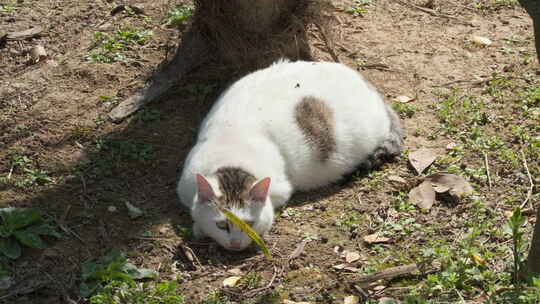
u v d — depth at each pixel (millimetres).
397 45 2670
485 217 2139
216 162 2168
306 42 2541
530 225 2111
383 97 2436
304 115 2232
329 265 2076
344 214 2182
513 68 2559
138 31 2684
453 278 1976
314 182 2256
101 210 2195
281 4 2482
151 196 2236
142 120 2418
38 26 2713
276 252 2104
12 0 2811
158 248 2117
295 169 2225
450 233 2117
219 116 2254
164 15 2742
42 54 2598
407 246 2102
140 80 2529
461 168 2271
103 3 2799
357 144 2268
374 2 2838
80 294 2021
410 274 2035
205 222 2109
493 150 2309
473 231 2062
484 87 2502
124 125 2406
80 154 2328
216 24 2496
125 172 2287
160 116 2434
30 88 2506
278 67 2355
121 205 2211
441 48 2656
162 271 2074
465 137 2350
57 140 2363
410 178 2258
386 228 2137
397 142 2324
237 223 2037
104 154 2330
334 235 2137
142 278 2053
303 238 2131
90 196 2227
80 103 2465
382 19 2775
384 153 2303
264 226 2127
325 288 2029
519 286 1941
